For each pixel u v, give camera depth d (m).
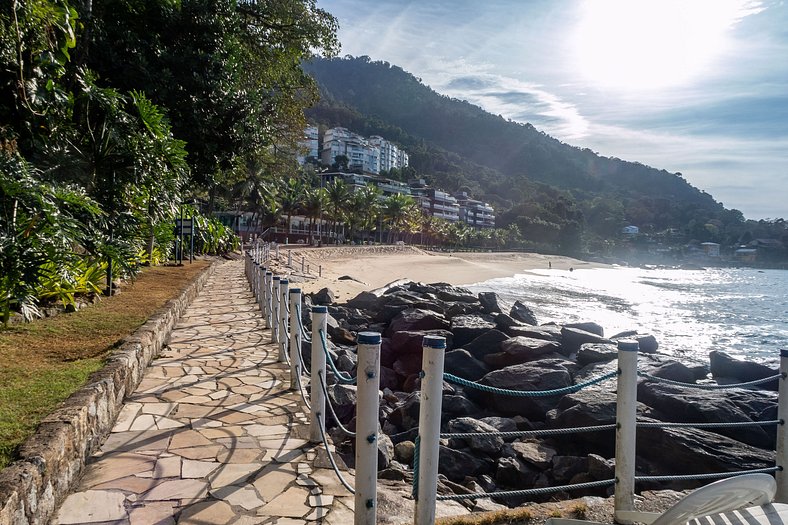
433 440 3.37
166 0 16.03
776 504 2.89
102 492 3.95
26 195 6.63
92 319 8.17
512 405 11.09
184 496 3.95
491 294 20.16
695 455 7.98
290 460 4.68
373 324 18.05
